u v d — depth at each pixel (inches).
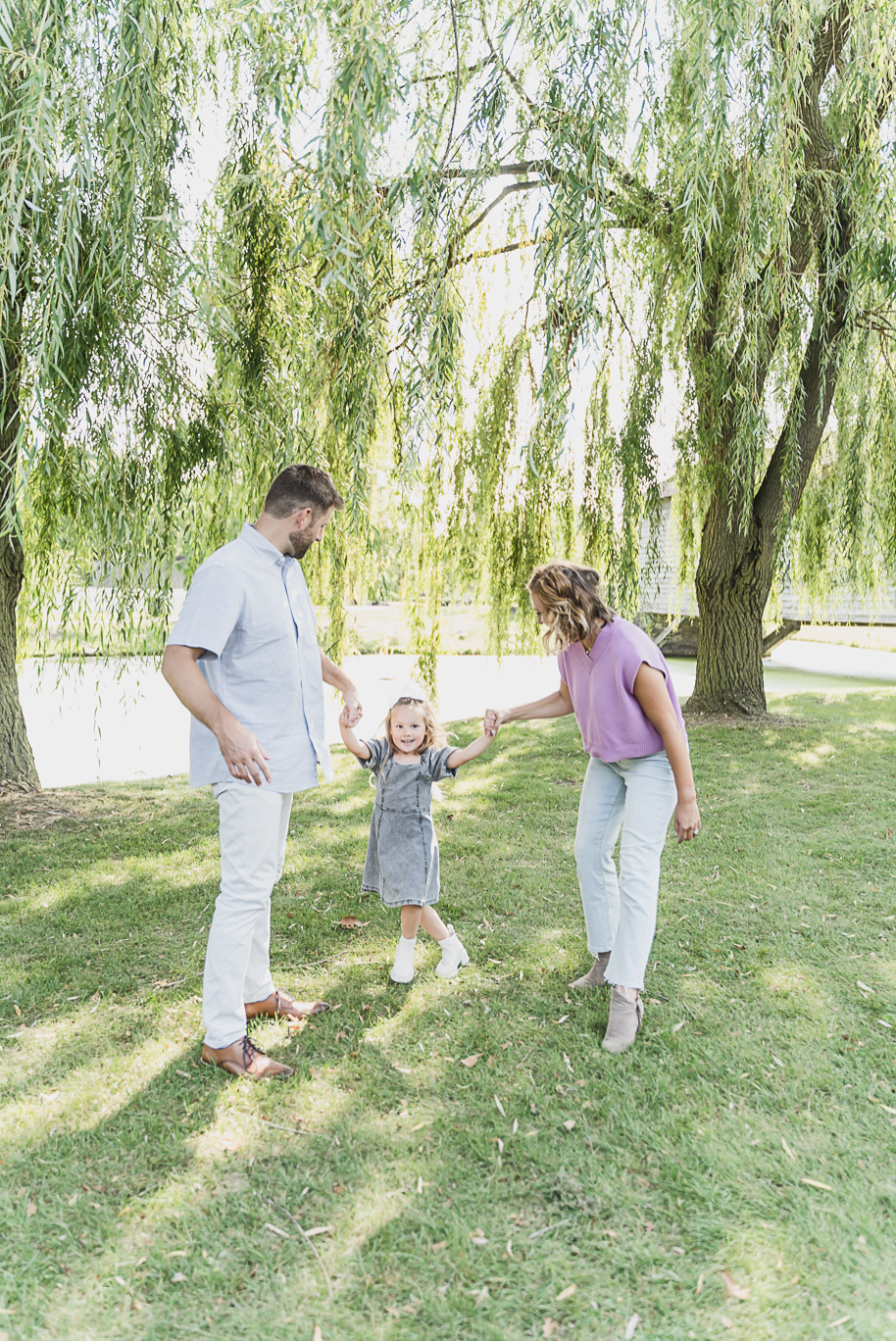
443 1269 70.5
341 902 158.9
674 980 124.6
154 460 179.6
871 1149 85.6
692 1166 83.0
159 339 174.7
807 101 263.0
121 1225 75.3
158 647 202.8
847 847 187.9
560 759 298.4
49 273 137.6
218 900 101.5
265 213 184.7
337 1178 81.6
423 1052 104.4
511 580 317.1
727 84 164.2
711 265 263.1
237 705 100.4
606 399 299.4
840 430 333.7
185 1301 67.4
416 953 135.6
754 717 358.6
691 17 167.6
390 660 723.4
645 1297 67.7
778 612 389.7
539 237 159.9
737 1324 64.8
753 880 167.6
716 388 290.7
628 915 108.4
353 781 270.4
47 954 134.7
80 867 179.9
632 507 295.9
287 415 188.7
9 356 156.9
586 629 111.0
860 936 140.7
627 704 110.8
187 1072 99.5
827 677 604.4
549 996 120.0
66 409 153.3
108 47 139.9
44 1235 74.1
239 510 203.2
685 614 430.9
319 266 185.2
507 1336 63.9
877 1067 101.2
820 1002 117.6
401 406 196.7
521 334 284.0
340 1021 112.4
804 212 271.1
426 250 166.6
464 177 166.4
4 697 241.8
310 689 106.7
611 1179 81.4
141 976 126.7
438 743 124.3
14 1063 102.3
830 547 378.6
